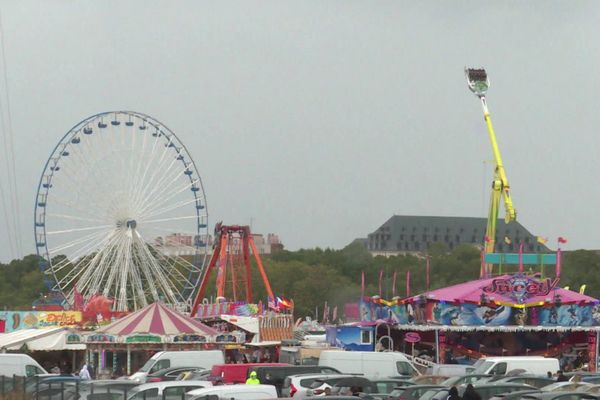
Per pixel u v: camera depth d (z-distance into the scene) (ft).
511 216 512.22
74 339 442.91
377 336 449.48
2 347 441.27
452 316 422.82
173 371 323.57
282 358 392.68
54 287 621.72
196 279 654.12
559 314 426.92
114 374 422.41
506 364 321.93
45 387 268.41
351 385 250.78
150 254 631.97
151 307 437.99
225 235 625.82
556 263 436.76
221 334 431.02
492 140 540.52
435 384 274.98
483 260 464.65
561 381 270.05
